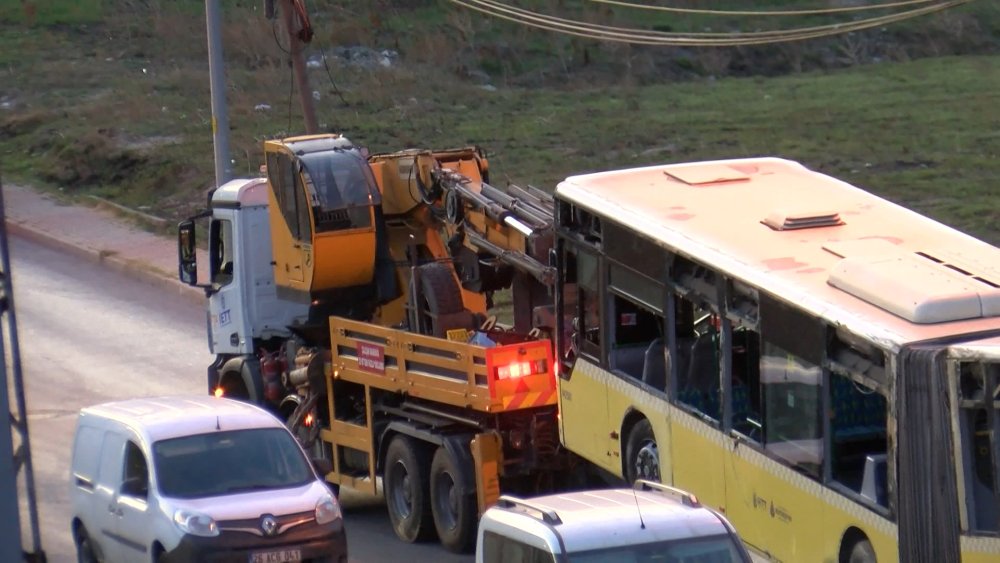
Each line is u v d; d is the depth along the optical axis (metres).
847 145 143.25
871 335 41.72
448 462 60.25
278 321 73.38
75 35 197.75
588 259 57.44
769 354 46.81
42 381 90.12
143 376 91.25
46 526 66.19
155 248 121.81
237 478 53.34
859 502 42.44
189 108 164.25
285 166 69.00
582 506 38.75
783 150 141.62
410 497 63.00
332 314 70.00
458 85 175.25
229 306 74.31
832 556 43.84
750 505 47.97
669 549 36.81
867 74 185.38
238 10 198.38
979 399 39.38
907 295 42.69
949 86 174.12
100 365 93.69
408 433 62.41
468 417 60.38
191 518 50.56
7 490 51.59
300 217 68.06
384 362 64.31
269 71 174.88
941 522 39.84
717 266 49.19
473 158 68.44
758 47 194.12
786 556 46.16
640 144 146.50
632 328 56.06
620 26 192.75
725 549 37.00
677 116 160.38
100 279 116.19
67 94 172.50
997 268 45.69
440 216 66.69
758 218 53.59
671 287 51.94
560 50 187.75
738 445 48.41
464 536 59.75
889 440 41.09
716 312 49.66
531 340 62.12
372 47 186.38
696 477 51.09
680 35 139.88
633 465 55.19
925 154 138.88
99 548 55.88
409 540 63.00
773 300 46.44
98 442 56.50
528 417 60.03
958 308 42.09
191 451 53.72
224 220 74.50
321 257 67.12
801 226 51.81
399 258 68.88
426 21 195.38
